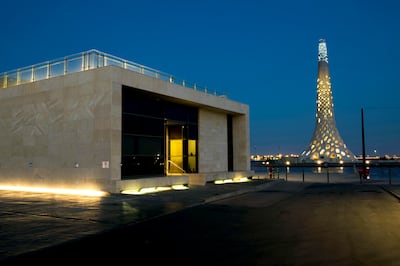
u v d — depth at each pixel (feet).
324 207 52.42
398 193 71.05
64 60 74.38
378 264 23.77
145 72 78.43
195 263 23.94
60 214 42.86
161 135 85.05
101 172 66.39
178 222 39.24
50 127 74.23
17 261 24.12
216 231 34.42
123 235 32.45
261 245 28.91
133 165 75.00
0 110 83.66
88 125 68.59
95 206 49.90
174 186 79.10
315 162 520.83
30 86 78.43
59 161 72.23
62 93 72.95
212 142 108.27
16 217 40.68
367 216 43.98
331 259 24.89
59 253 26.20
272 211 47.93
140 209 47.29
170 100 86.63
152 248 27.89
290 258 25.12
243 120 118.93
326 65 552.41
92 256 25.45
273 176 130.00
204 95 94.89
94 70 68.54
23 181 77.71
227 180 102.22
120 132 67.77
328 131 545.03
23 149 78.54
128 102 75.72
